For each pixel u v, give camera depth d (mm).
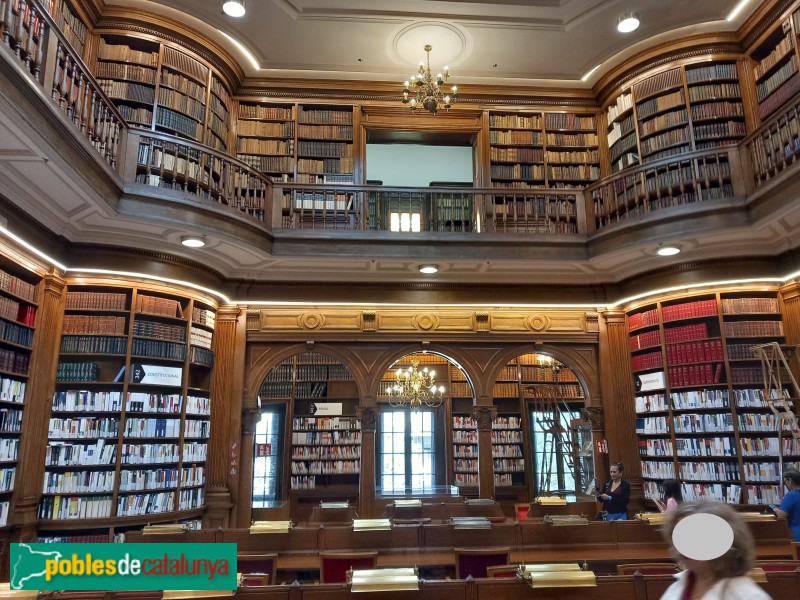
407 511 6383
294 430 10945
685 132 7984
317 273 8117
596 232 7469
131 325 6973
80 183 5168
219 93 8305
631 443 8281
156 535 4688
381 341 8531
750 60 7973
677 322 7992
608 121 9102
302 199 7672
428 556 4609
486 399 8492
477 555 4160
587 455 8922
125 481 6684
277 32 7965
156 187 6160
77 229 6477
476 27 7918
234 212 6688
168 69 7629
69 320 6867
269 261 7617
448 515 6391
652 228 6961
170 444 7164
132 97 7320
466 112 9195
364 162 8859
